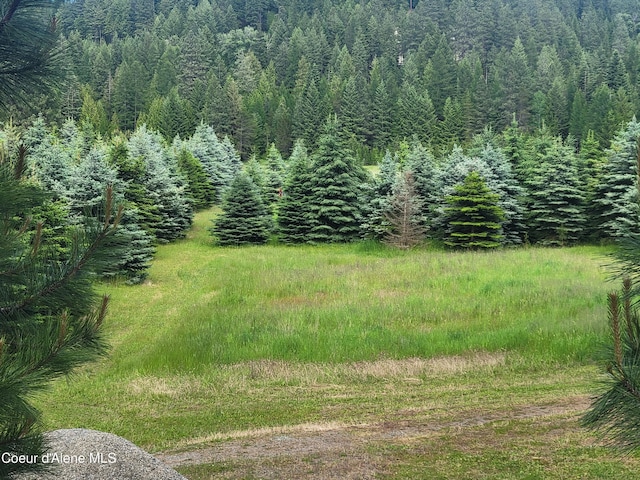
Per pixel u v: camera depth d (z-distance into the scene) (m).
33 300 3.30
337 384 11.62
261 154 88.25
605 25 146.88
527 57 124.31
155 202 34.22
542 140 45.19
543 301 17.83
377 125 90.69
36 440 3.02
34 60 3.64
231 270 25.58
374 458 7.92
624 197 32.72
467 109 89.88
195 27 150.88
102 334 3.53
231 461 7.93
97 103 85.75
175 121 85.56
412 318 16.48
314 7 179.75
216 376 12.11
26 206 3.41
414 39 146.00
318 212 36.47
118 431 9.25
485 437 8.59
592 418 3.46
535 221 37.25
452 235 33.88
